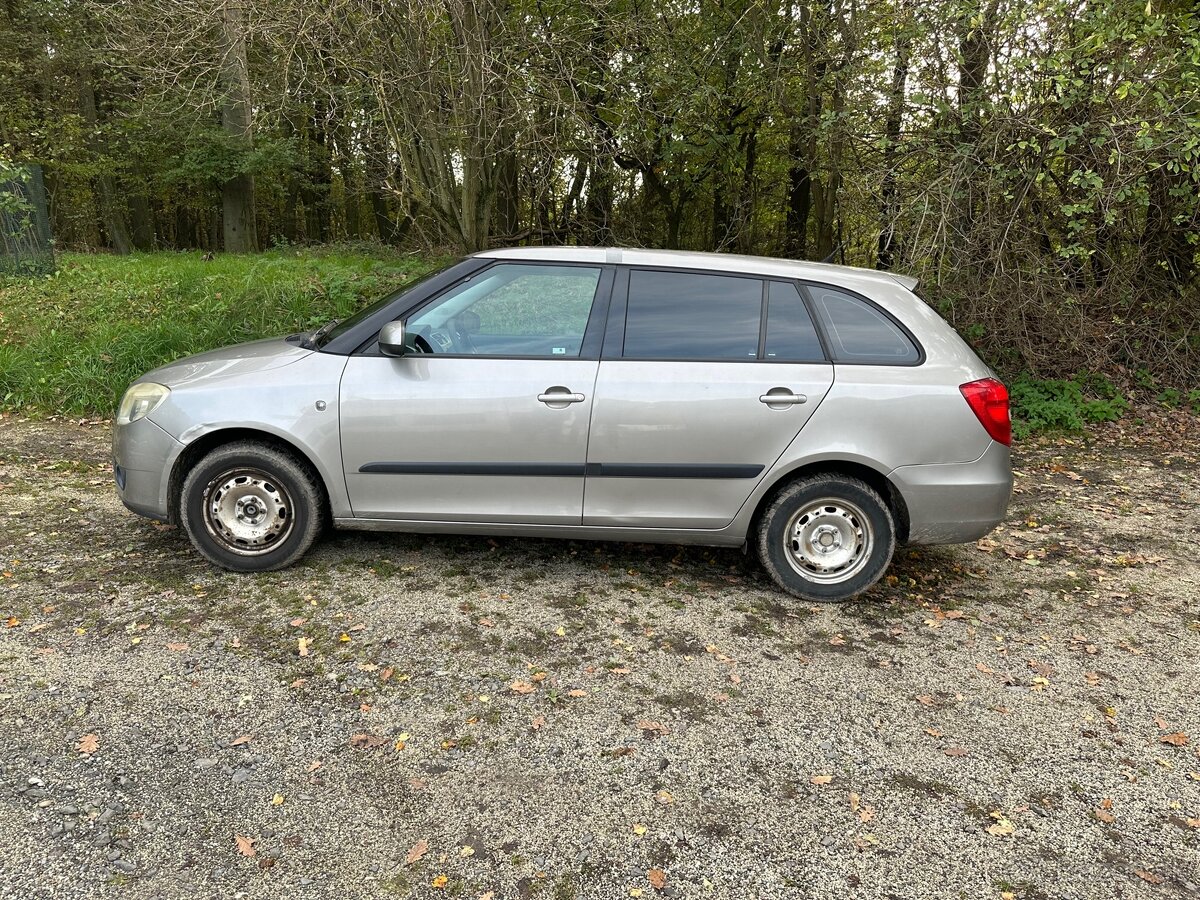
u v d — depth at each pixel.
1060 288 8.23
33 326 8.77
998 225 7.69
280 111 9.30
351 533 4.54
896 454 3.73
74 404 7.18
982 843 2.38
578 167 12.69
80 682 2.98
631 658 3.36
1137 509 5.60
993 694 3.20
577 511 3.84
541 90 8.95
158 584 3.81
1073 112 7.16
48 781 2.45
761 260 3.92
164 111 13.59
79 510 4.76
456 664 3.25
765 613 3.82
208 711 2.85
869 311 3.83
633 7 10.84
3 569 3.90
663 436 3.73
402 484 3.82
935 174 7.77
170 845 2.22
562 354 3.76
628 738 2.82
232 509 3.90
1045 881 2.24
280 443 3.89
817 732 2.90
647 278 3.84
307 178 21.98
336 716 2.87
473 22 8.10
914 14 7.62
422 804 2.45
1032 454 7.08
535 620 3.64
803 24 9.62
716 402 3.71
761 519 3.93
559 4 9.82
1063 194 7.73
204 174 17.86
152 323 8.60
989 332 8.45
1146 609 4.04
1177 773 2.74
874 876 2.23
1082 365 8.76
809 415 3.72
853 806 2.52
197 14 7.91
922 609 3.95
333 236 26.53
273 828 2.31
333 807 2.41
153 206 28.89
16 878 2.07
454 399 3.73
